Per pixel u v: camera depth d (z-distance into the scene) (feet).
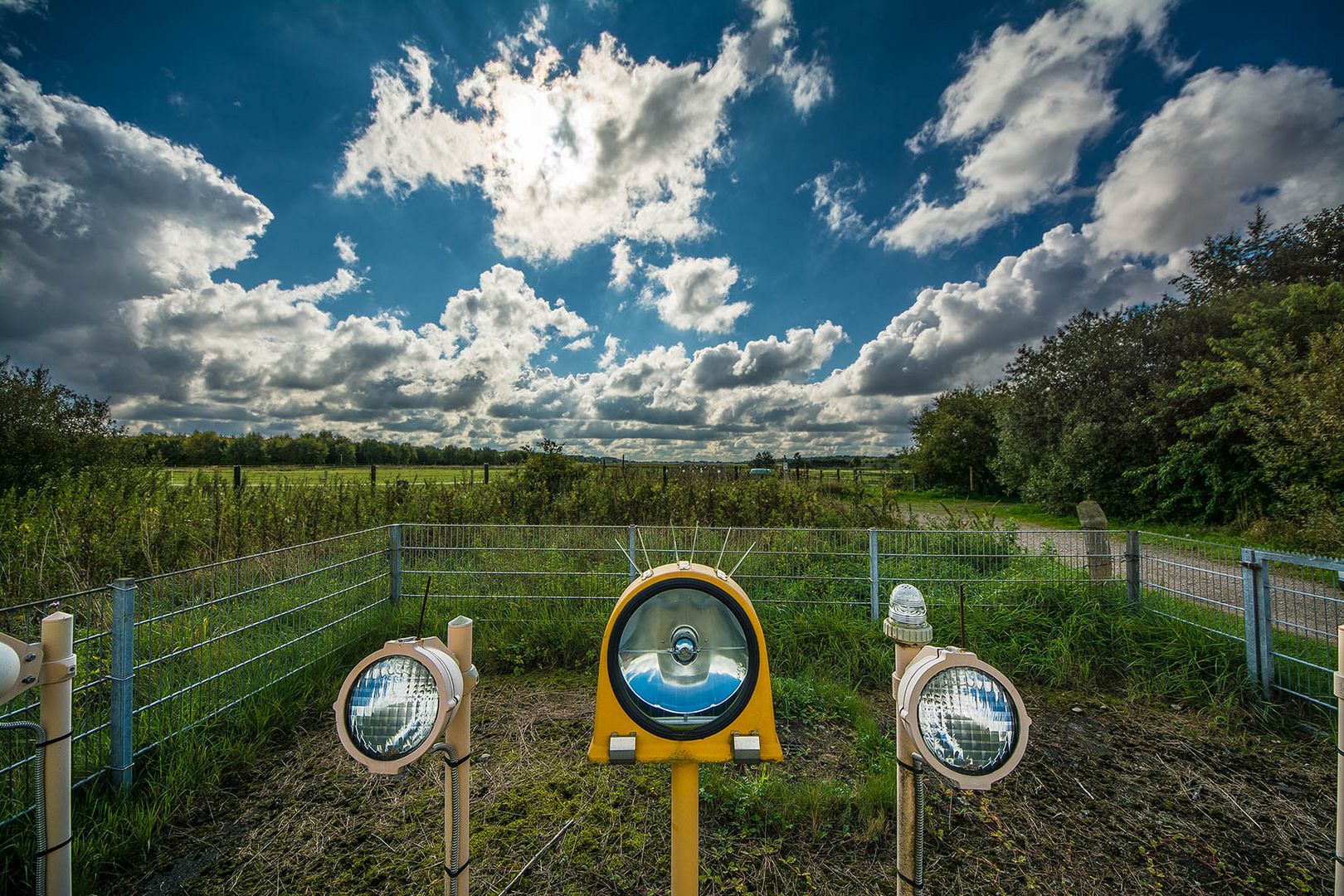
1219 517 36.17
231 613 11.22
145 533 17.44
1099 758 10.44
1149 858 7.94
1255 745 10.92
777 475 36.73
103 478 26.91
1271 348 31.37
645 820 8.58
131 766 8.68
